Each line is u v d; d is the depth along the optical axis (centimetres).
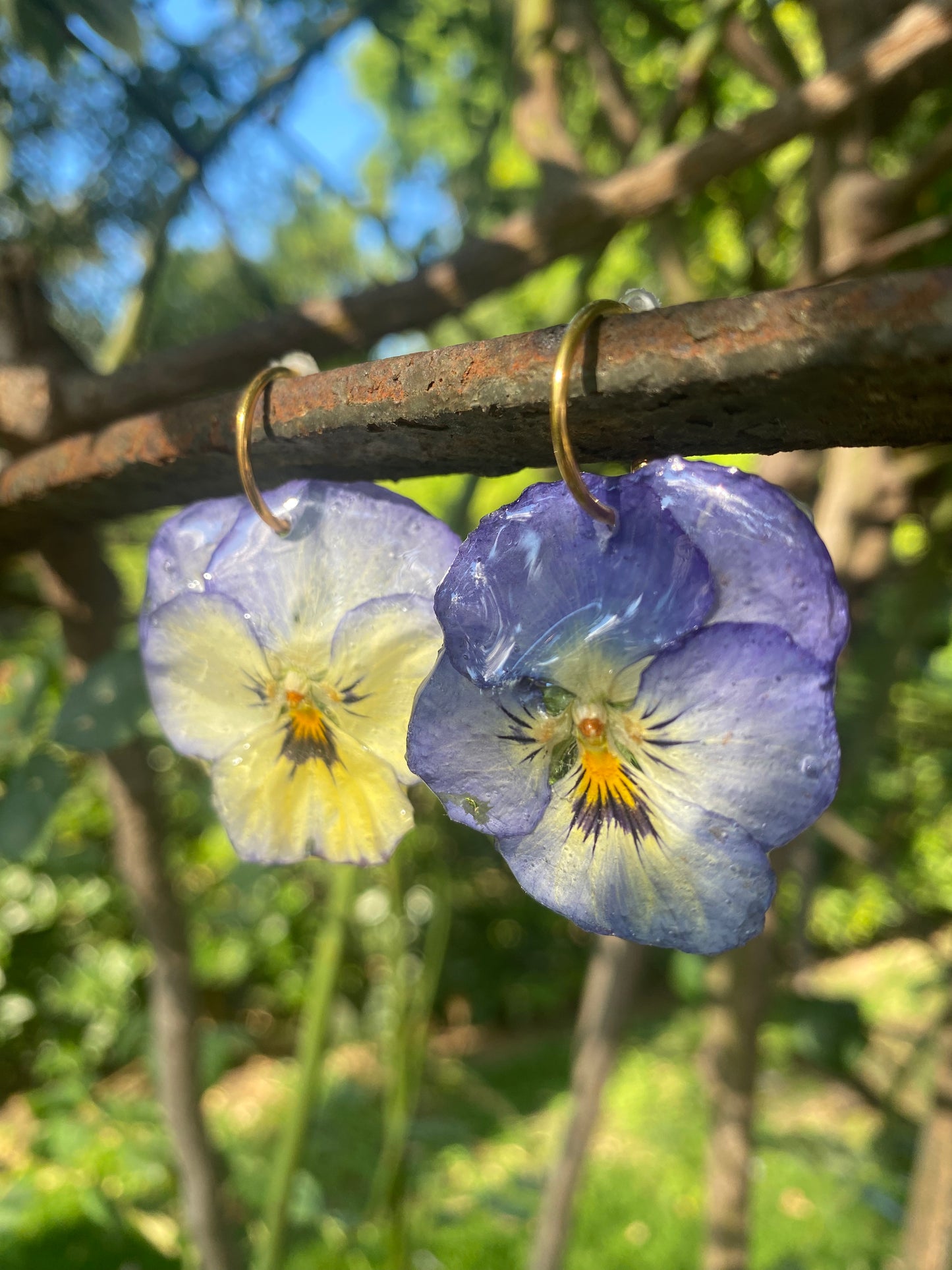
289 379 7
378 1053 58
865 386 5
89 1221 40
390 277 23
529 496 5
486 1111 56
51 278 22
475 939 77
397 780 7
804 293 5
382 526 7
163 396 13
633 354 5
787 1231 42
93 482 9
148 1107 30
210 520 7
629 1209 46
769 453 6
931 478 25
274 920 67
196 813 30
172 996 16
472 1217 42
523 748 6
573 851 6
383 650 7
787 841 5
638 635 5
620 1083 59
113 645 15
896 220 17
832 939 75
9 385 12
